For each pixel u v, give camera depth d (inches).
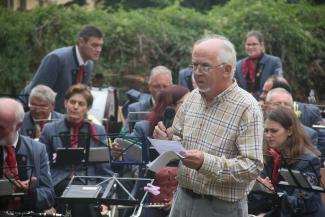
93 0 1124.5
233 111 346.3
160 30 964.6
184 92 485.7
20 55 919.0
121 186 407.8
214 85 346.3
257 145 341.1
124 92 951.6
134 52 962.7
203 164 335.3
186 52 965.2
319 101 959.6
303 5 1050.1
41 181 446.3
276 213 448.8
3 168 422.3
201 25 983.0
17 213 417.4
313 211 443.8
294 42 986.7
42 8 952.9
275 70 733.3
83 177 422.6
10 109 432.5
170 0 1137.4
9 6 1066.1
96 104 703.1
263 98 613.3
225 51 345.1
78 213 460.8
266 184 440.8
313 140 530.6
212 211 352.8
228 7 1042.7
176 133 368.5
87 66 687.1
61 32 938.7
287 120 451.2
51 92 571.2
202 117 354.0
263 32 975.0
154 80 626.2
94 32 675.4
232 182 342.0
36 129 558.6
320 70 1002.1
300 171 428.1
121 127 641.6
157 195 467.2
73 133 513.3
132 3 1135.0
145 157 472.7
